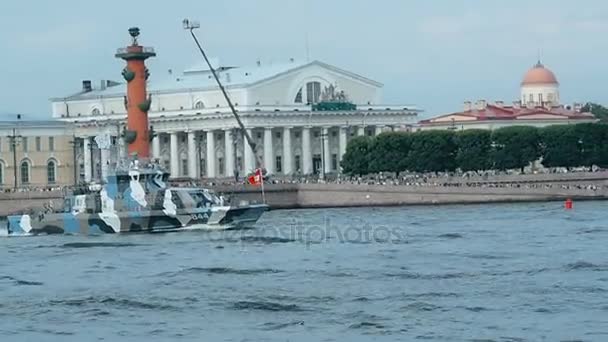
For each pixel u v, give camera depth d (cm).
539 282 19588
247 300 18700
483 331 16025
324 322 16875
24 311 18475
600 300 17862
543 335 15700
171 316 17712
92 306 18700
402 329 16275
